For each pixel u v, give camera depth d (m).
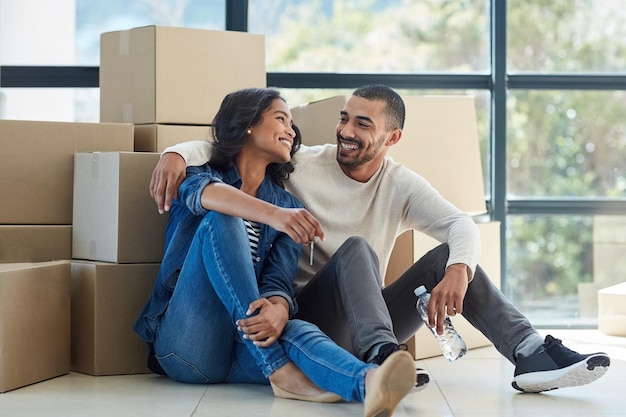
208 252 2.60
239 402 2.66
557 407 2.64
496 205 4.86
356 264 2.67
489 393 2.85
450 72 4.90
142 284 3.18
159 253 3.20
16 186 3.34
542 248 4.91
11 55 4.85
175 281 2.84
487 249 4.07
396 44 4.88
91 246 3.26
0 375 2.82
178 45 3.77
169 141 3.73
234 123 2.90
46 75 4.80
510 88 4.88
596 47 4.89
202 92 3.81
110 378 3.08
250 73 3.93
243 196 2.63
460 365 3.43
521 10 4.89
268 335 2.56
